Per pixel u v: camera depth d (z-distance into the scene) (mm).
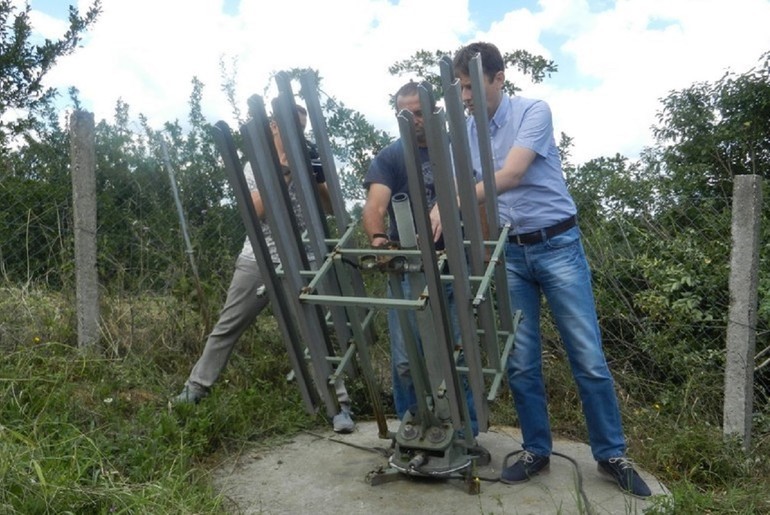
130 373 4352
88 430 3551
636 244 4941
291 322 3074
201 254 5195
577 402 4520
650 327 4672
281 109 2805
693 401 4277
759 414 4184
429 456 3320
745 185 3830
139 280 5000
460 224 2652
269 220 2785
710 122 8000
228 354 4191
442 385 3123
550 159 3316
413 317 3447
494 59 3229
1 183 4762
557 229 3301
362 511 3131
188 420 3723
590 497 3279
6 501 2645
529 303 3408
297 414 4164
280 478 3461
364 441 3926
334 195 3094
